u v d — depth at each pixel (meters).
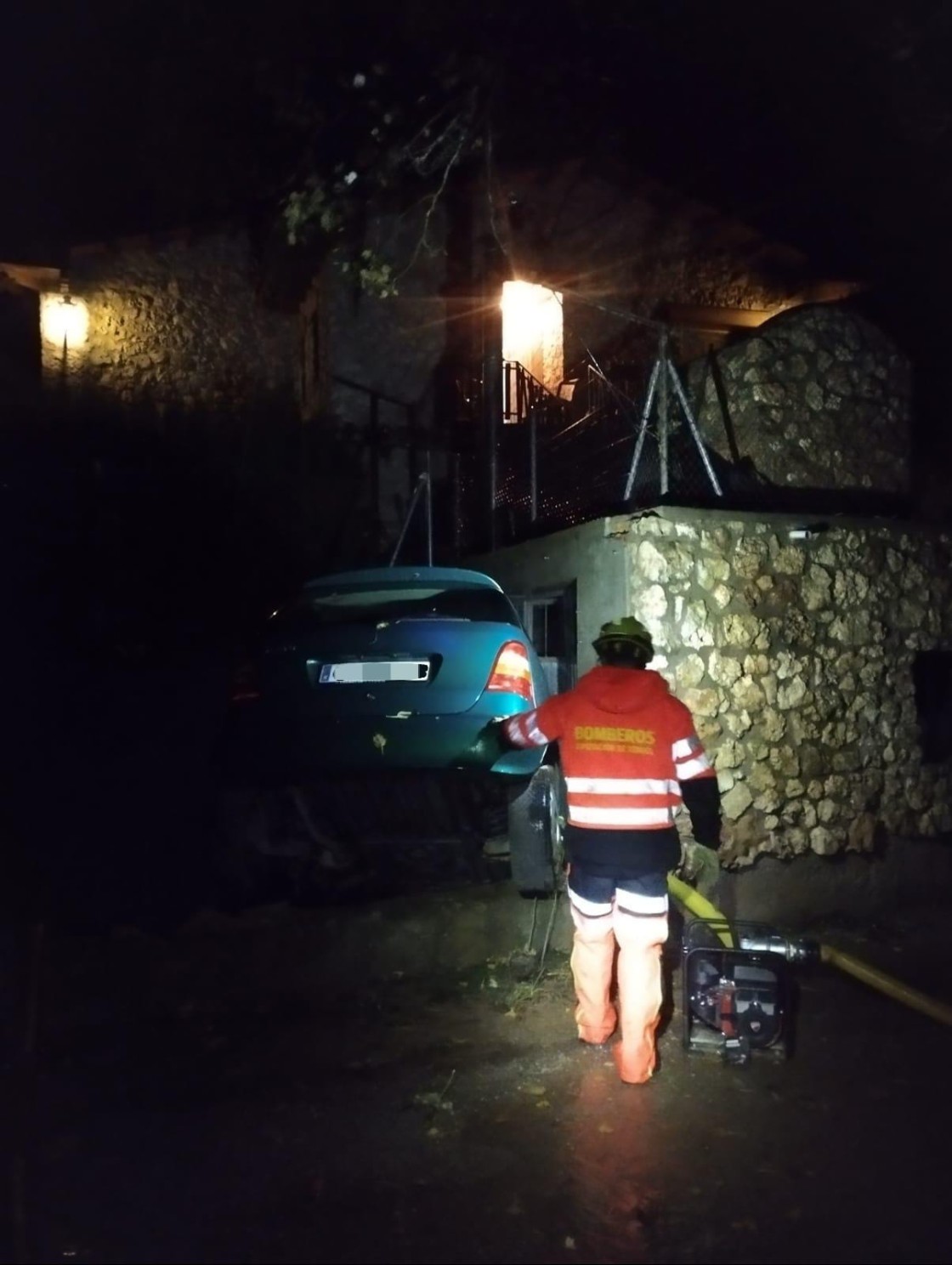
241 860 6.36
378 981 5.98
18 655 11.55
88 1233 3.78
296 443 13.12
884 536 7.28
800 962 5.54
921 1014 5.69
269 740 6.12
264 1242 3.72
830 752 7.06
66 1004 5.47
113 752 9.67
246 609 12.40
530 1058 5.13
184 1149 4.32
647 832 4.95
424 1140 4.39
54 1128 4.48
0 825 7.84
